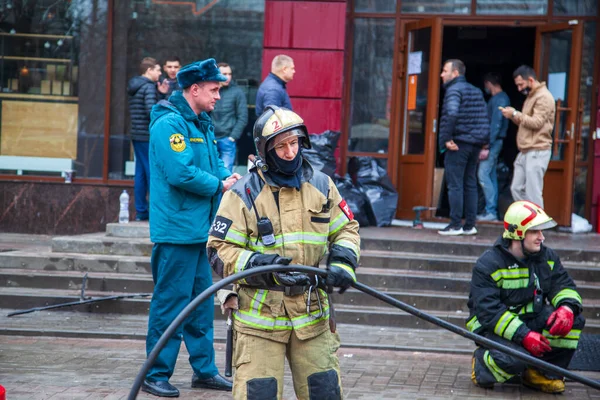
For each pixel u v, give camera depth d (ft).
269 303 13.74
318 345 13.99
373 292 13.52
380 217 38.81
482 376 21.13
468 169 35.76
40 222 41.16
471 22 41.24
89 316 28.78
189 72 19.52
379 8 41.73
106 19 41.55
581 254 32.71
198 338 20.26
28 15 41.75
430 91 39.78
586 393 21.29
